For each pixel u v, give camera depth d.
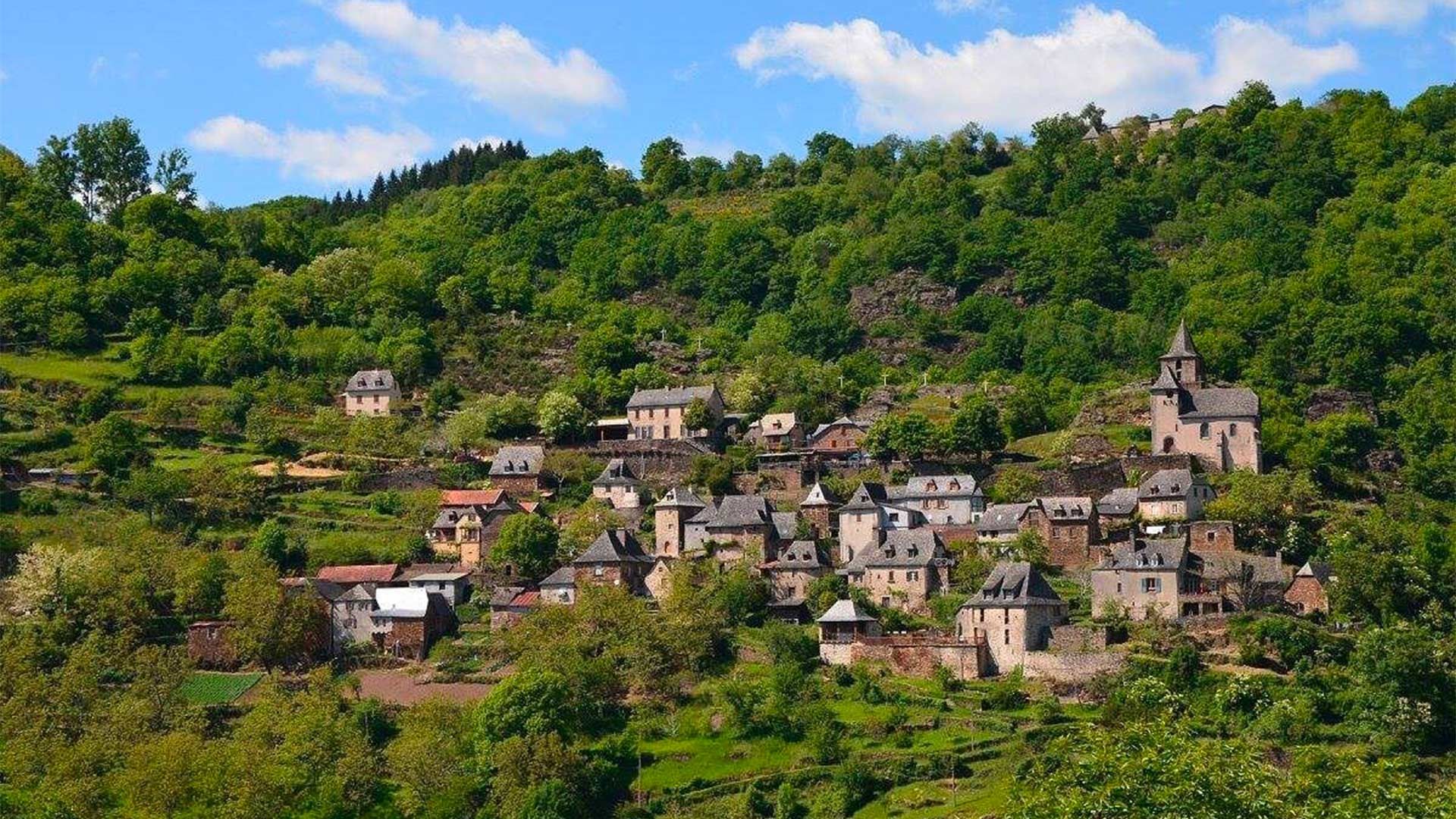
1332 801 171.00
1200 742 173.12
